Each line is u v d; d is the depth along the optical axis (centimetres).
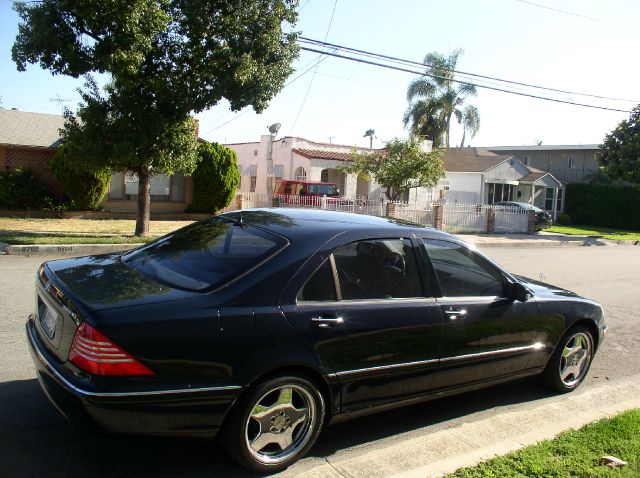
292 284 346
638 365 648
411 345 391
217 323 314
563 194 3769
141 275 360
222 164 2242
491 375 454
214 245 382
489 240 2153
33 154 2012
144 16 1221
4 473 327
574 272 1392
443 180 3356
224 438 329
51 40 1218
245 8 1333
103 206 2095
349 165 2727
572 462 358
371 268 389
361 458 369
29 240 1244
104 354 288
